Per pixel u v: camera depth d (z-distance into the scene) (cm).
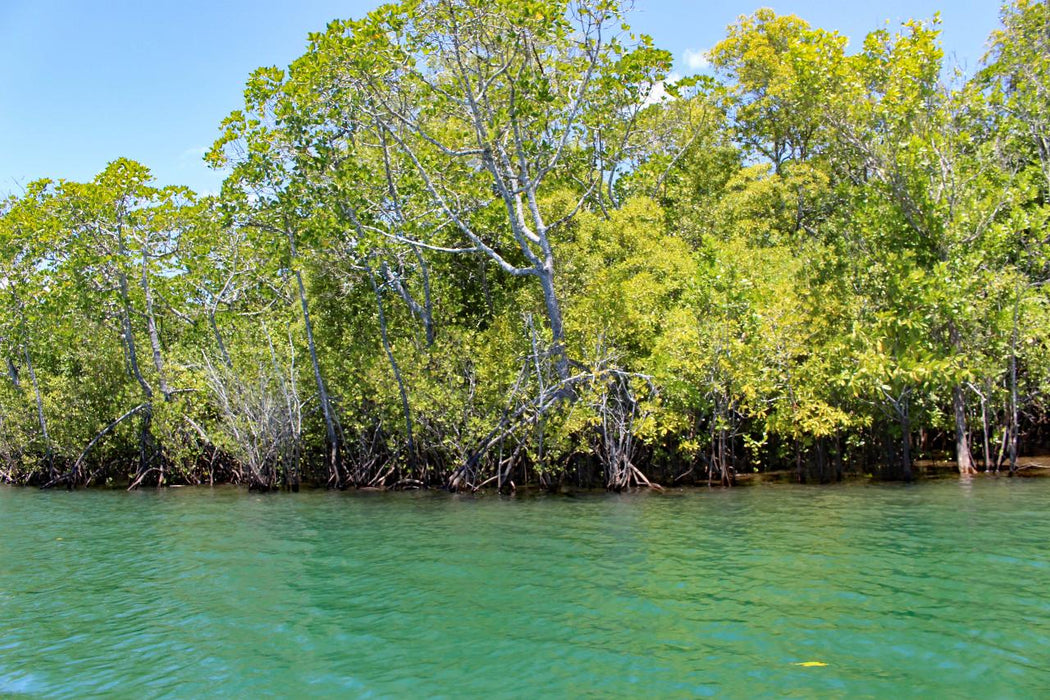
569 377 1864
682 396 1845
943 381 1759
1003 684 627
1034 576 932
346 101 1997
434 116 2103
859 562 1026
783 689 630
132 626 877
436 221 2205
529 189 1958
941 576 943
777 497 1641
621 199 2825
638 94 2048
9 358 2814
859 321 1831
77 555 1309
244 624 869
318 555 1232
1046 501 1431
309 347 2241
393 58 1891
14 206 2469
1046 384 1781
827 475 1933
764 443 2067
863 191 2016
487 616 861
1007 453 2022
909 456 1852
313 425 2353
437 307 2358
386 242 2123
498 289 2341
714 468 1953
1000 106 2106
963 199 1853
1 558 1300
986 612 804
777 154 3403
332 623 860
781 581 948
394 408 2084
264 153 2061
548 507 1652
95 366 2639
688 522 1381
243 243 2542
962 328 1841
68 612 945
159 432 2445
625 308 1988
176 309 2705
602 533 1315
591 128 2339
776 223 2831
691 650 727
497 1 1788
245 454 2211
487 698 640
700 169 3170
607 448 1906
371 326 2381
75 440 2570
